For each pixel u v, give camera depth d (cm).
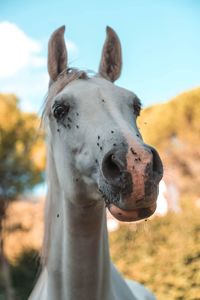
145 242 541
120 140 169
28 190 1076
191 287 488
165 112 1407
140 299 284
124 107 195
